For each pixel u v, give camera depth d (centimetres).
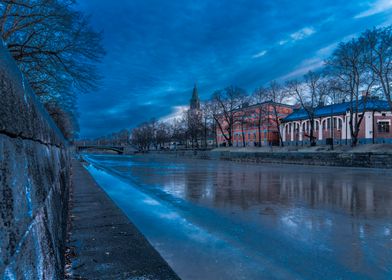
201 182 1753
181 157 7431
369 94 3847
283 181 1808
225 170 2902
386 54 3038
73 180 1571
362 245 561
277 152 4209
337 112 5169
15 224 149
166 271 364
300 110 6675
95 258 403
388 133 4722
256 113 6031
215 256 495
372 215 834
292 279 405
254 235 628
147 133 11750
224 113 6406
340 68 3562
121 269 365
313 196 1195
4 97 159
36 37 1388
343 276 418
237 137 8362
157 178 2028
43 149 323
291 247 548
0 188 135
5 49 185
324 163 3444
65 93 1772
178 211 884
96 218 654
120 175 2288
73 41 1429
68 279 331
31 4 1303
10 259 132
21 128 191
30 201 192
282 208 936
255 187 1502
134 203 1024
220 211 885
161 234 630
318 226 710
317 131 5722
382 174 2327
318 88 4631
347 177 2078
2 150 146
